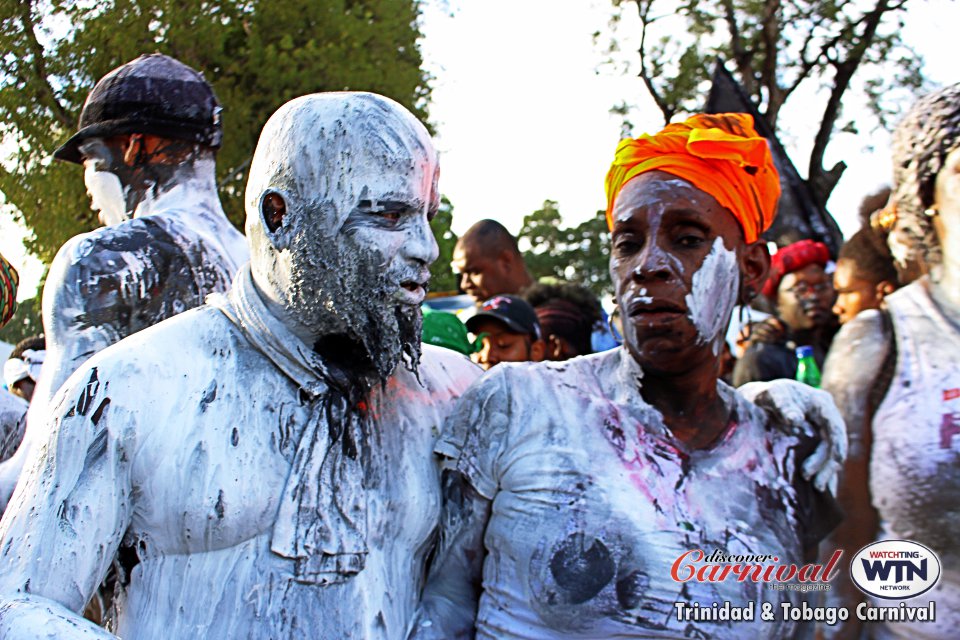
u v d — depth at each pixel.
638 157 1.82
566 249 15.62
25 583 1.53
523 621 1.70
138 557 1.66
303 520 1.65
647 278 1.75
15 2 3.21
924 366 1.79
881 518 1.80
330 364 1.73
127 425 1.61
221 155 5.43
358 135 1.65
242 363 1.71
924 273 1.87
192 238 2.32
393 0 6.51
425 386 1.89
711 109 3.84
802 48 7.09
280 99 5.64
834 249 3.58
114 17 3.40
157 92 2.40
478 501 1.80
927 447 1.74
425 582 1.86
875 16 6.69
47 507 1.57
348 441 1.72
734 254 1.81
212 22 5.07
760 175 1.83
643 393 1.79
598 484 1.71
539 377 1.83
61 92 3.28
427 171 1.71
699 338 1.74
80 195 3.47
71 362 2.16
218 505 1.62
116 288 2.20
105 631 1.52
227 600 1.62
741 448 1.78
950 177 1.76
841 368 1.92
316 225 1.66
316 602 1.64
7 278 3.02
